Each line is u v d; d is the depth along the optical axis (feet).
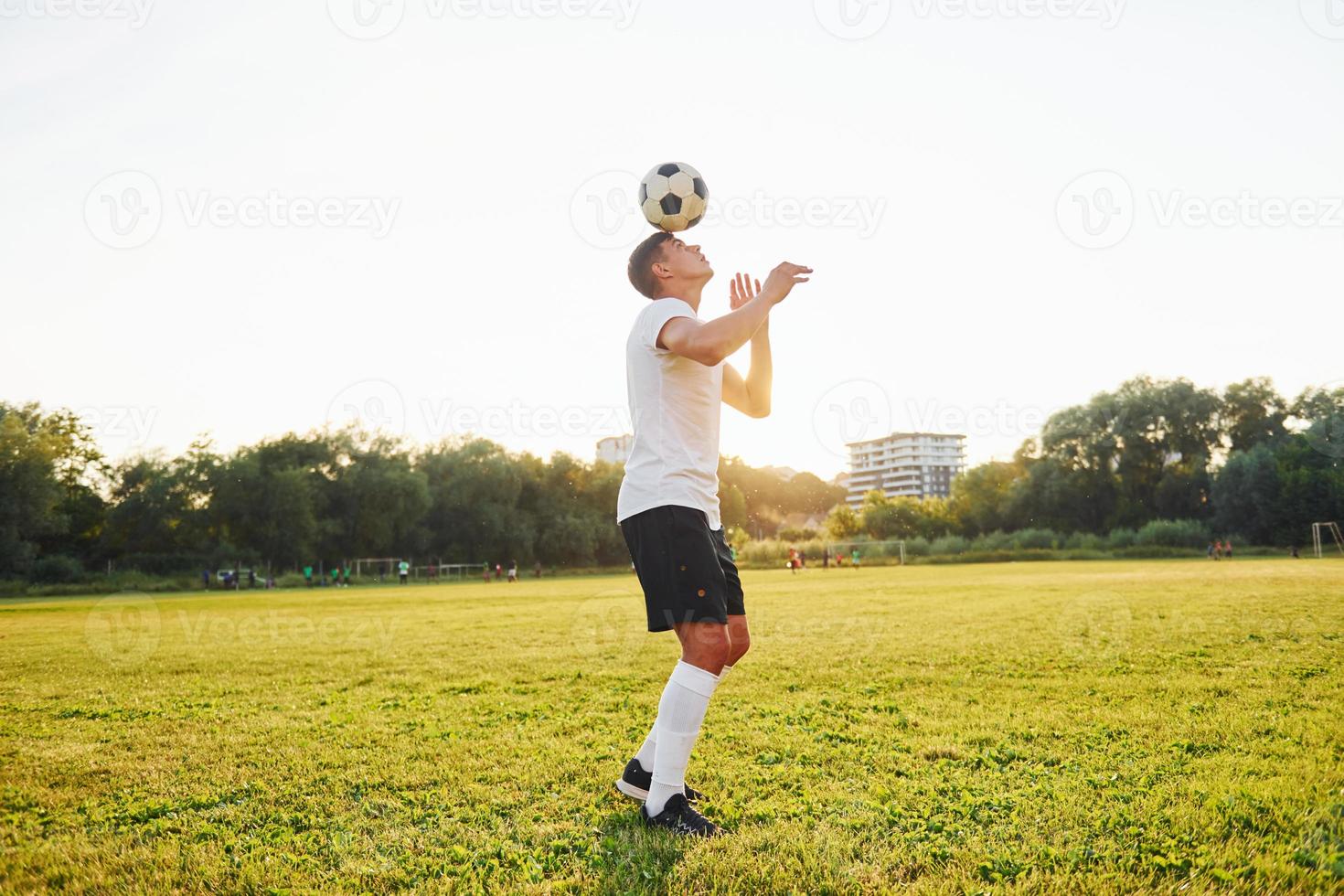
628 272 9.64
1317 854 6.72
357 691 17.78
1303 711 12.63
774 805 8.83
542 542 203.62
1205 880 6.41
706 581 8.35
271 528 160.97
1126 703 13.88
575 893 6.57
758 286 10.64
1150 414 189.88
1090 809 8.25
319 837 8.16
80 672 22.02
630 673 19.83
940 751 10.87
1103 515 198.39
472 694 17.10
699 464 8.66
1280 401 186.50
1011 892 6.31
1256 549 168.55
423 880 6.93
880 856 7.16
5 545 134.82
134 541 158.81
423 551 192.44
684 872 6.87
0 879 7.17
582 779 10.08
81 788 10.23
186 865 7.42
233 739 12.87
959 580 79.56
